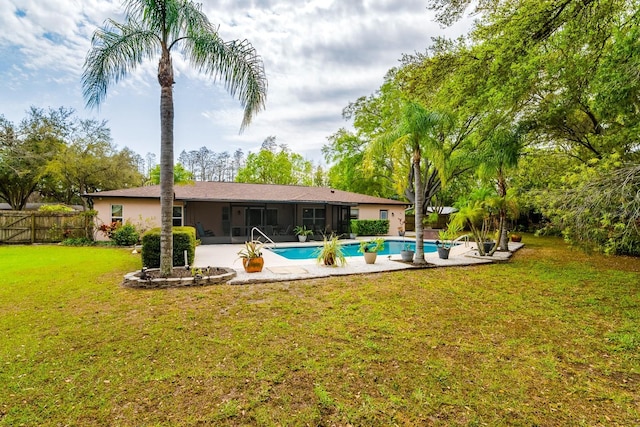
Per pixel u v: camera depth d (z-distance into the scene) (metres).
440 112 8.31
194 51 6.14
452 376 2.75
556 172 11.82
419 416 2.22
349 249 13.78
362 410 2.27
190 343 3.36
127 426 2.09
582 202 5.39
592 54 7.38
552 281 6.57
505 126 9.64
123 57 6.14
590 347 3.38
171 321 3.99
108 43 5.99
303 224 19.25
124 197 13.54
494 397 2.46
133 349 3.20
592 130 10.19
